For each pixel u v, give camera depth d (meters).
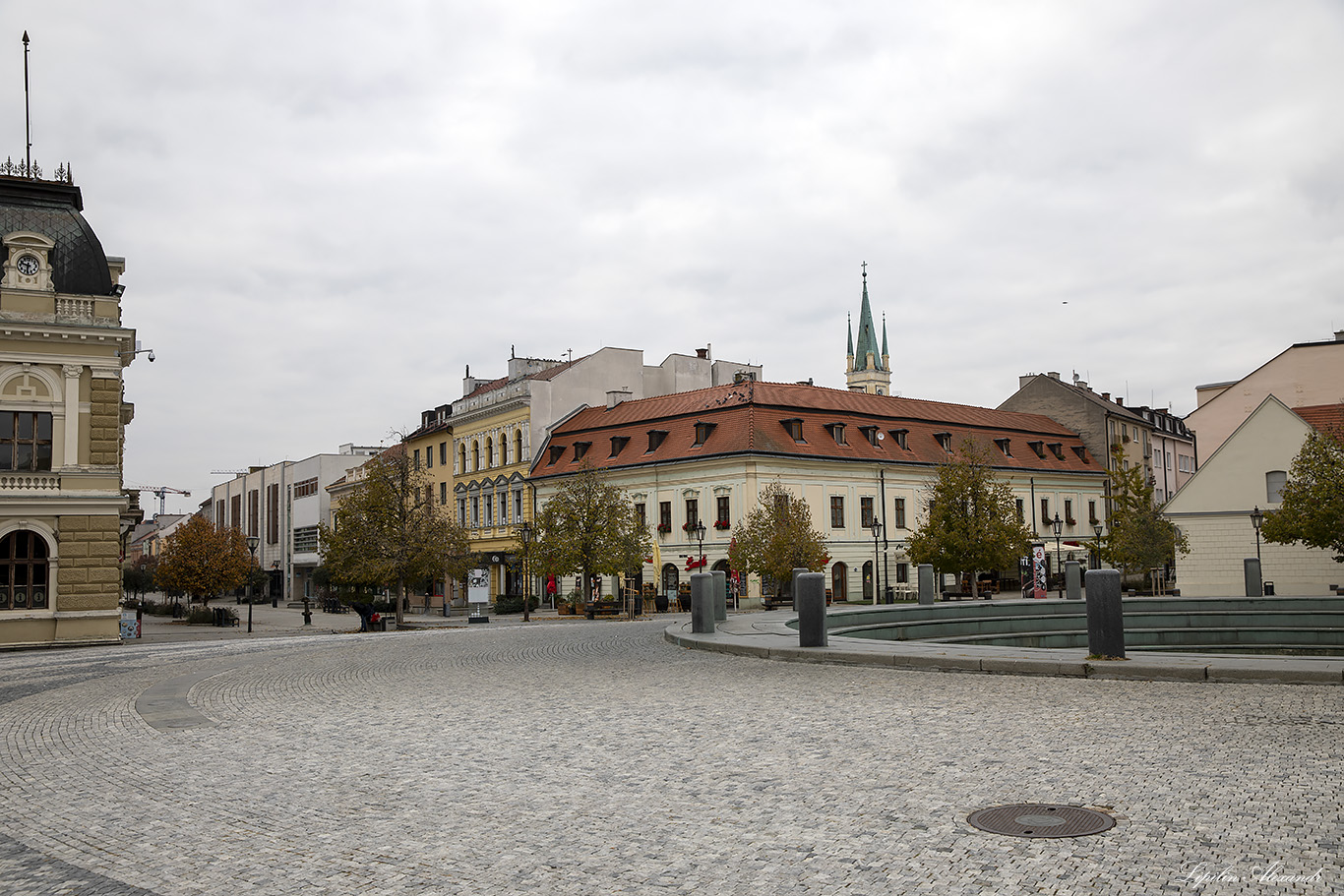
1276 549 45.78
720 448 56.06
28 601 33.66
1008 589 66.69
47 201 35.72
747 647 19.92
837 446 59.75
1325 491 37.38
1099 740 10.02
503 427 70.31
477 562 49.78
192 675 19.64
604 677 17.30
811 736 10.83
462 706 14.06
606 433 64.12
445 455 79.12
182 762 10.54
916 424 66.62
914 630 25.61
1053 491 74.25
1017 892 5.83
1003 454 71.50
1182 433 104.75
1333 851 6.36
